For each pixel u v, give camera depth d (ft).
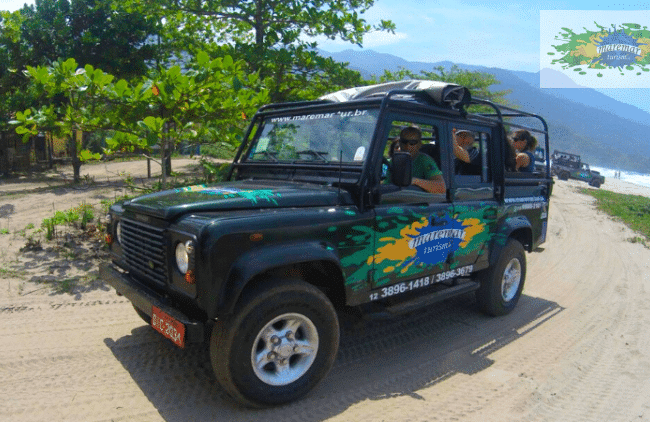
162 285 10.77
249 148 15.90
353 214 11.93
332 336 11.45
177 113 23.90
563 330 17.21
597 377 13.52
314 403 11.27
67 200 34.81
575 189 88.48
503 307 18.15
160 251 10.64
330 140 13.53
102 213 29.35
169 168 46.21
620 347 15.85
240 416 10.53
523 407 11.55
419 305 13.97
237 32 42.45
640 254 32.27
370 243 12.35
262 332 10.46
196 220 10.00
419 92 13.94
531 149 20.68
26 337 14.08
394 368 13.43
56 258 21.22
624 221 48.57
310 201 11.57
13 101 49.44
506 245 17.87
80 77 21.77
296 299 10.66
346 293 12.03
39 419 10.09
